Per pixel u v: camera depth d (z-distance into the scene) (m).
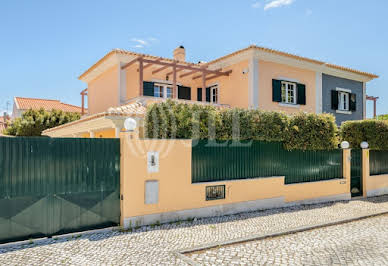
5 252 4.93
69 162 5.82
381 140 10.83
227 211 7.74
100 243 5.41
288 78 13.66
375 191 11.01
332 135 9.63
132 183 6.38
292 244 5.64
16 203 5.32
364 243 5.73
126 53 12.30
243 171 8.20
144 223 6.53
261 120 8.34
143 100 10.51
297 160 9.27
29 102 29.00
